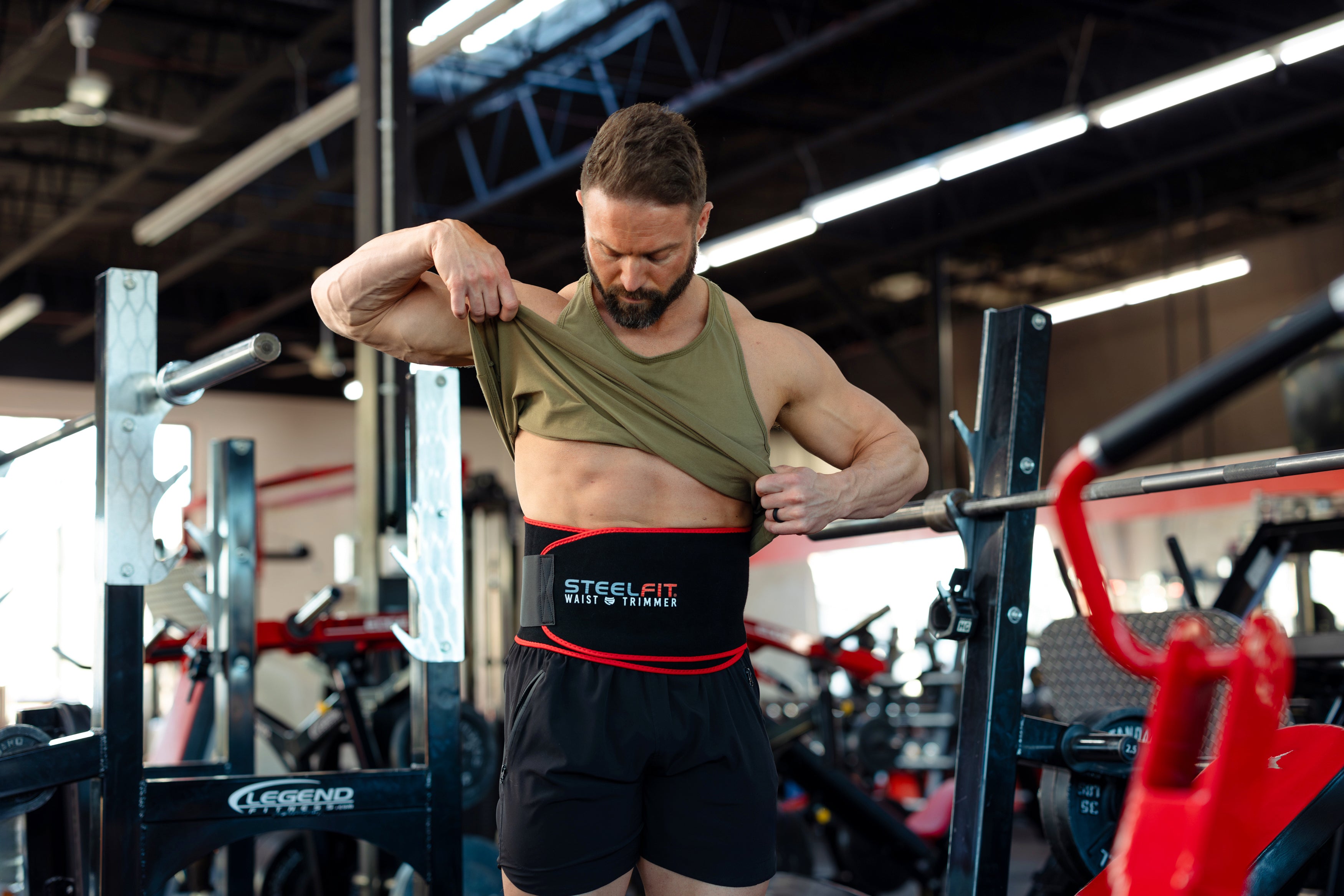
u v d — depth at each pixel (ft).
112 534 5.69
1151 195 36.78
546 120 31.53
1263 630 2.93
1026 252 40.37
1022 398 5.76
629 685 4.50
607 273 4.40
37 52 24.34
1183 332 36.04
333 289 4.75
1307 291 33.01
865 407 5.03
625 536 4.58
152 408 5.90
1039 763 5.65
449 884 6.55
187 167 32.71
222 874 10.69
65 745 5.46
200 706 12.21
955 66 29.40
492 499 15.34
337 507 46.11
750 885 4.57
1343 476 21.39
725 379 4.66
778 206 37.88
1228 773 2.82
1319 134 32.60
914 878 14.24
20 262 34.88
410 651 6.61
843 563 41.88
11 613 33.35
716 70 28.30
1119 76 30.09
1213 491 30.27
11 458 7.51
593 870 4.42
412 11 17.56
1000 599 5.63
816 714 14.10
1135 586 31.73
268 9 25.29
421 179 34.60
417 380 6.90
